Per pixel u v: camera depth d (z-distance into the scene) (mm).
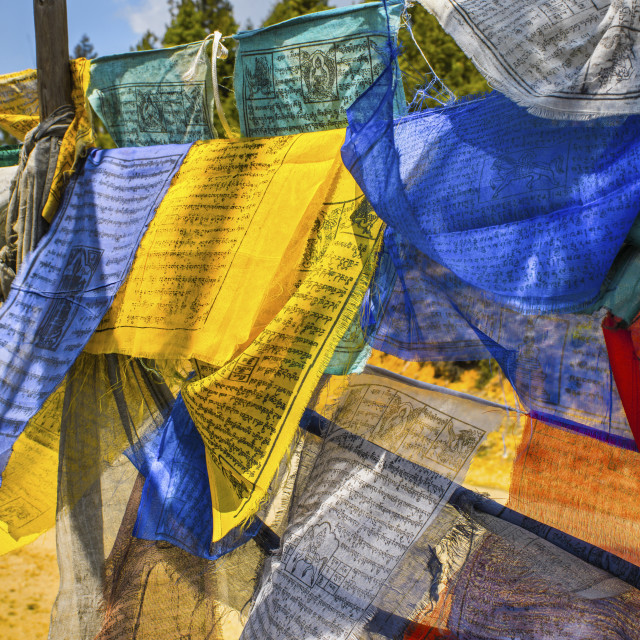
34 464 2436
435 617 1963
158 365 2150
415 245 1575
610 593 1896
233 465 1779
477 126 1722
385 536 1929
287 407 1736
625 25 1389
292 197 1910
